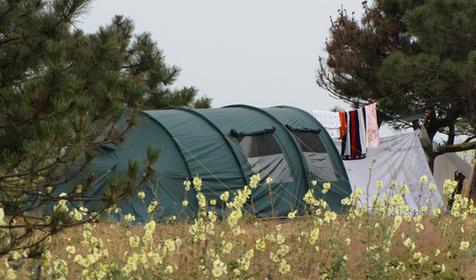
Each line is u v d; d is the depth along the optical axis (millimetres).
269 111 31438
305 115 32250
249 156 29000
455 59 44188
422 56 43188
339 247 14508
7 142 13664
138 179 13734
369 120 34438
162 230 16125
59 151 13227
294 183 29594
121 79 15422
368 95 52125
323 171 30766
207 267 12328
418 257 14719
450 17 42188
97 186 23438
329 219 14648
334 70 53312
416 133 35094
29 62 15484
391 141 35000
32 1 15914
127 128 15531
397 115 50219
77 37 17922
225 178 28016
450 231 17266
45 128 12859
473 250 15977
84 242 12648
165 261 12789
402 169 34500
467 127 53406
